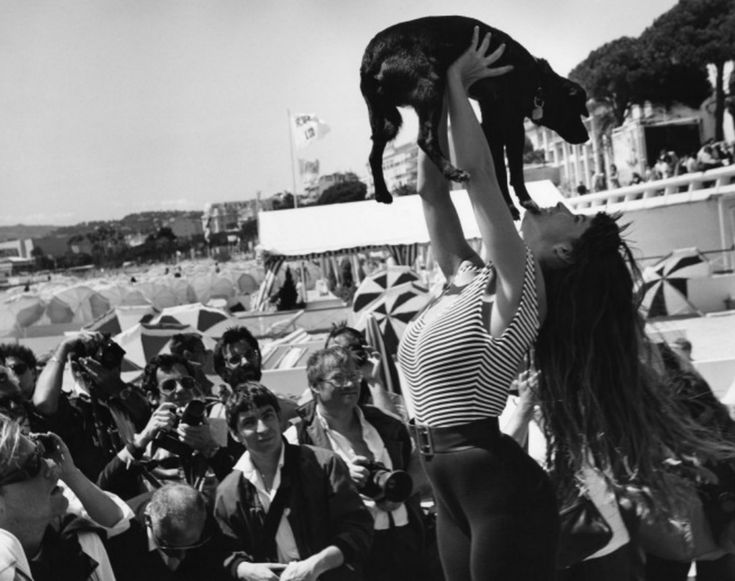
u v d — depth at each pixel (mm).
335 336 6070
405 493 4645
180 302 47312
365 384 5953
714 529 3471
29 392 6215
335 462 4570
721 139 52188
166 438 5105
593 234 2846
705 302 20859
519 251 2680
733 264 25688
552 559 2699
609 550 3371
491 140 3049
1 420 3580
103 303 35125
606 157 47312
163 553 4391
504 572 2633
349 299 34250
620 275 2855
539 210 3000
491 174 2730
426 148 2779
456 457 2693
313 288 49000
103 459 5652
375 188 3111
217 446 5156
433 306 2867
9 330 31656
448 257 3090
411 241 24125
